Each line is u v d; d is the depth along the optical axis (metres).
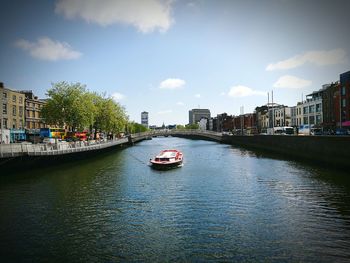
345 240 12.91
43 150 35.31
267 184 25.11
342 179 26.27
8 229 14.67
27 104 65.75
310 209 17.47
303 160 42.44
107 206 18.77
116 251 12.16
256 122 132.00
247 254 11.71
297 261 11.11
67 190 23.62
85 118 54.12
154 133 107.88
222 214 16.80
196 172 33.59
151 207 18.45
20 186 25.17
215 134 108.44
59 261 11.38
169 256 11.66
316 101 77.75
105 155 59.56
